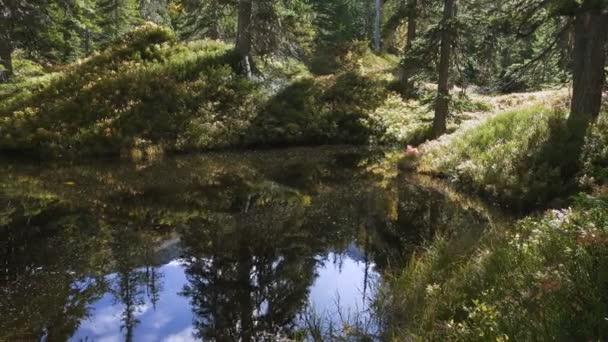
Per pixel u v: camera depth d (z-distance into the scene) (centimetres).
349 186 1348
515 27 1391
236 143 1891
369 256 822
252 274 743
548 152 1132
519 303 432
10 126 1670
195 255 823
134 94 1908
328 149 1936
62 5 2258
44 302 627
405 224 1003
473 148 1419
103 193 1209
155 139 1783
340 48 3259
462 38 1802
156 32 2370
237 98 2055
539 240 550
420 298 570
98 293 662
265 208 1128
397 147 1986
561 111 1321
